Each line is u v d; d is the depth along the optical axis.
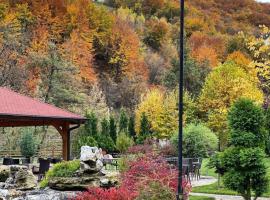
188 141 24.95
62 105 42.72
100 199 7.87
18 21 52.19
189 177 18.88
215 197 14.35
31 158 25.11
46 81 42.41
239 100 12.50
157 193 7.65
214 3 89.62
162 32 81.50
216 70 41.28
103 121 35.09
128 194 8.02
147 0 96.12
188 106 42.53
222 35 78.69
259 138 12.21
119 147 30.92
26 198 9.79
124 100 60.91
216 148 28.66
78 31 60.59
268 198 14.13
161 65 71.75
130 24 81.88
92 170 11.05
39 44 50.34
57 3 61.81
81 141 28.14
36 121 18.44
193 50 70.75
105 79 63.88
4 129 32.06
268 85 15.52
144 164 11.07
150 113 43.50
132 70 65.81
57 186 10.65
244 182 12.05
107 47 67.12
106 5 96.88
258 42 14.59
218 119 37.75
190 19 84.56
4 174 12.15
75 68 45.34
